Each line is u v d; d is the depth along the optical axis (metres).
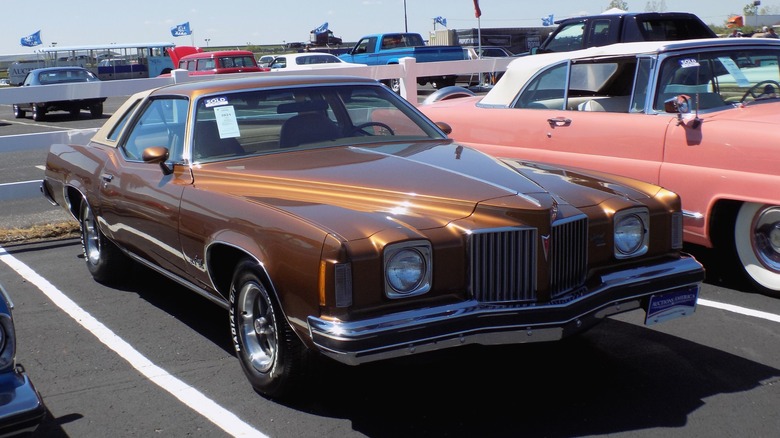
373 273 3.32
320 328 3.32
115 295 5.80
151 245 4.90
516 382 4.15
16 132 19.28
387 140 4.92
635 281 3.87
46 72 22.95
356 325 3.27
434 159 4.34
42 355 4.65
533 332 3.52
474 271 3.50
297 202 3.85
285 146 4.72
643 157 5.91
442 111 7.62
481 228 3.51
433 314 3.38
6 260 6.83
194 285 4.57
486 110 7.19
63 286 6.05
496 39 31.77
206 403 3.97
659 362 4.39
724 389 4.02
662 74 6.01
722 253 5.75
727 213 5.61
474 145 7.23
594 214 3.85
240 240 3.84
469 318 3.43
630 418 3.71
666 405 3.85
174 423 3.76
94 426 3.75
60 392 4.14
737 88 6.19
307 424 3.71
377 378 4.22
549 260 3.56
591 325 3.76
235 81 5.02
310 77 5.16
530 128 6.73
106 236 5.67
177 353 4.65
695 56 6.17
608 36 12.59
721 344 4.64
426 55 23.56
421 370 4.32
